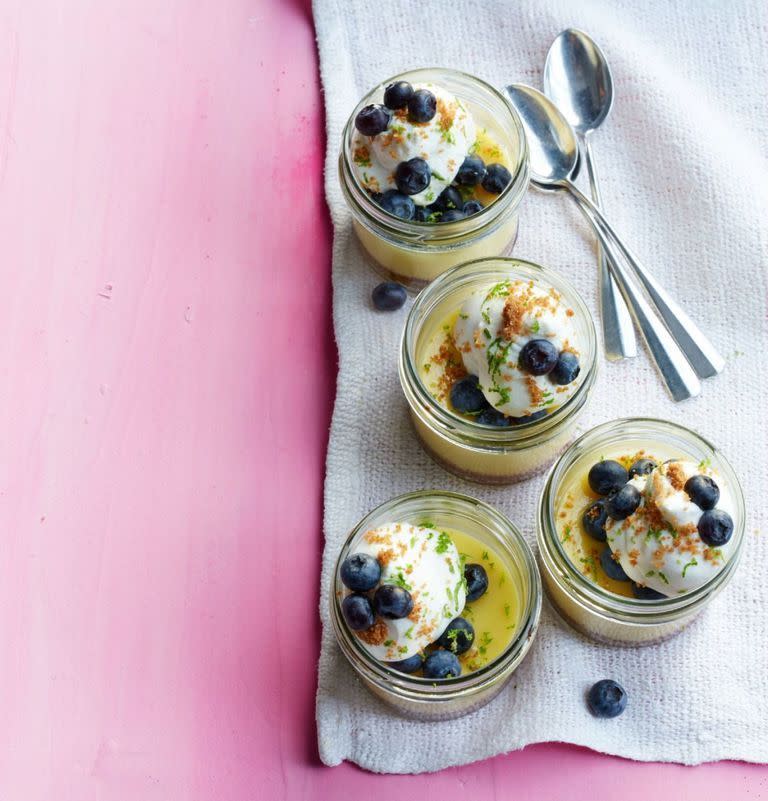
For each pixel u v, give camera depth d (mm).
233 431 688
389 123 664
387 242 678
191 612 665
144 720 652
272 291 708
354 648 613
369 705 646
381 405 681
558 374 625
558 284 654
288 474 683
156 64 738
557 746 645
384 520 633
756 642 646
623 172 709
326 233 717
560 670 645
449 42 729
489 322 632
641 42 724
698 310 689
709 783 637
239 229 717
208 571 670
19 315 702
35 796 646
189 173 724
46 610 666
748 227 688
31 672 658
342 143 695
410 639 607
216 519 677
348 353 688
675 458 639
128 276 708
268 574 669
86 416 689
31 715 654
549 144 713
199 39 742
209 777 646
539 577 623
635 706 643
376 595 601
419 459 677
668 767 640
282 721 651
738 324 685
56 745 651
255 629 663
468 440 643
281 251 714
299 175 726
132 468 683
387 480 676
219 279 708
